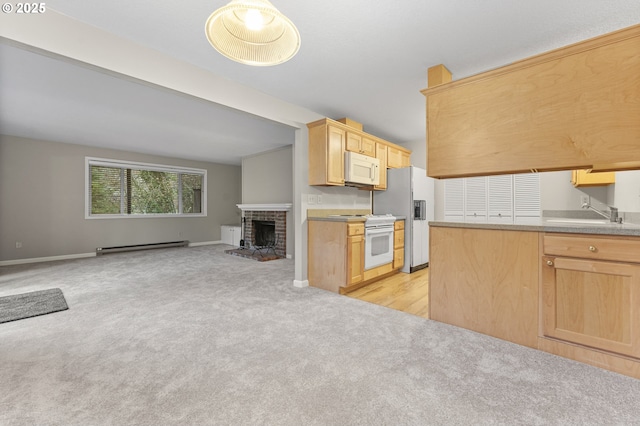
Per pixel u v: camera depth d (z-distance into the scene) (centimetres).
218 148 607
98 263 505
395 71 264
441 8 178
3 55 234
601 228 171
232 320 245
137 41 217
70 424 125
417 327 232
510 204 376
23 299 300
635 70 166
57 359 180
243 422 127
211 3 176
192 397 144
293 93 314
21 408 134
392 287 359
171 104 345
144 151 630
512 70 207
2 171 491
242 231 703
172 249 680
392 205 461
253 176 679
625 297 165
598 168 212
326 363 176
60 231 546
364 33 205
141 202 662
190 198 746
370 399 142
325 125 347
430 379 159
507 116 210
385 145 455
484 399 142
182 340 207
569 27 199
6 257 493
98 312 264
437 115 244
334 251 336
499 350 193
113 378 159
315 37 210
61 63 248
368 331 224
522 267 202
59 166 545
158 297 310
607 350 170
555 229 187
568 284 184
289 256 577
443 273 240
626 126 168
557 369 170
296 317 253
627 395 145
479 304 221
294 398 143
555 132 191
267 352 190
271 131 466
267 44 141
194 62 247
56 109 362
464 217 405
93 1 174
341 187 424
